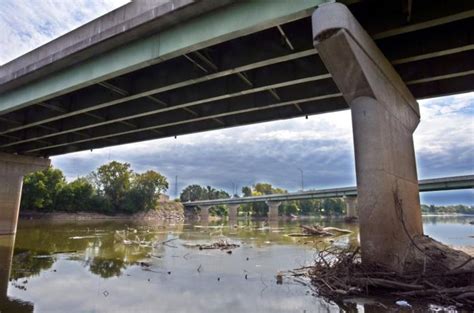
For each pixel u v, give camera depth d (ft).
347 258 29.27
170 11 33.63
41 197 189.57
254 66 36.81
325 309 21.24
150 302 23.84
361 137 28.86
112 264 41.11
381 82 31.32
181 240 74.69
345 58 27.27
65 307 22.52
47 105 52.19
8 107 53.98
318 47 27.45
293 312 20.86
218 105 53.42
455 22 33.19
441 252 28.89
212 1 31.71
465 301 21.57
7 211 87.10
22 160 91.09
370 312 20.21
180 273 35.12
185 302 23.75
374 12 31.37
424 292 22.97
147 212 277.85
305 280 30.71
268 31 35.99
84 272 35.73
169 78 42.75
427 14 29.12
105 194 260.21
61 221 180.86
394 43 35.65
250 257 47.03
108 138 78.59
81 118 62.13
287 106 54.60
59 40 44.57
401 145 33.99
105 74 41.06
